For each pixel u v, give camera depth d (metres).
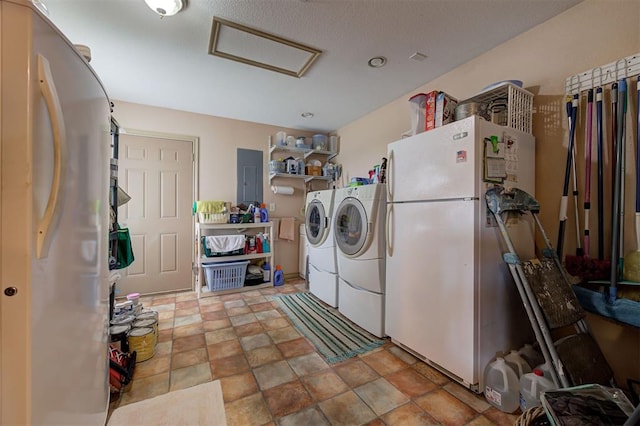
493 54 2.01
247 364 1.83
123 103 3.05
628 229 1.40
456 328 1.55
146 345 1.87
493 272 1.54
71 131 0.84
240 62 2.20
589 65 1.54
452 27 1.78
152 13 1.64
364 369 1.77
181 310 2.77
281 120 3.69
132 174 3.11
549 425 1.06
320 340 2.15
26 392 0.66
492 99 1.84
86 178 0.97
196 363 1.83
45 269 0.71
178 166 3.34
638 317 1.23
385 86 2.63
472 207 1.47
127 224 3.09
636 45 1.38
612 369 1.46
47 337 0.73
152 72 2.37
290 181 4.07
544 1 1.55
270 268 3.64
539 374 1.34
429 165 1.72
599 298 1.38
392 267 2.03
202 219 3.22
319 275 3.07
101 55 2.10
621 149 1.38
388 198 2.06
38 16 0.67
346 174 3.86
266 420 1.34
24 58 0.64
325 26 1.77
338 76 2.44
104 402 1.23
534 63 1.78
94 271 1.07
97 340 1.12
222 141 3.58
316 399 1.49
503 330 1.58
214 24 1.73
